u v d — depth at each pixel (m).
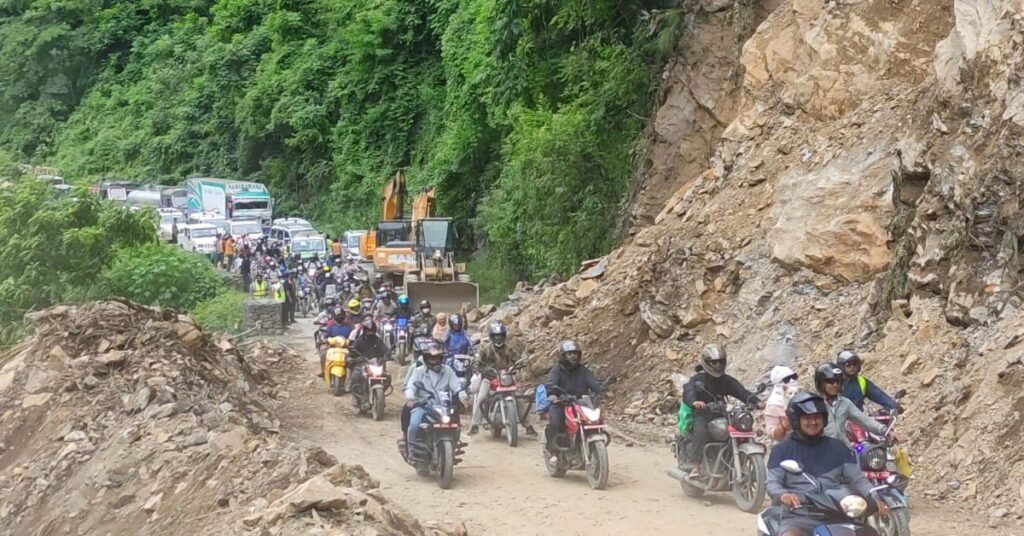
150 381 16.12
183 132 80.31
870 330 16.75
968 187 15.70
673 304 20.91
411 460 14.30
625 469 14.85
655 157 27.06
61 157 86.69
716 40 26.44
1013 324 14.01
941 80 17.06
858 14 21.81
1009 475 12.27
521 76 33.66
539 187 31.47
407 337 27.42
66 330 17.66
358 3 72.00
